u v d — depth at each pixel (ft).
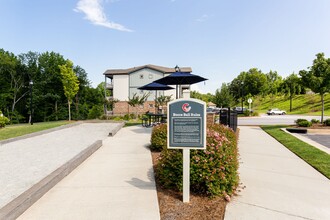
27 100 142.31
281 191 13.74
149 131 41.34
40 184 12.96
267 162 20.62
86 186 13.94
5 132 40.40
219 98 135.23
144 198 12.19
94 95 171.01
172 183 13.30
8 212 9.77
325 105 137.59
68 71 103.65
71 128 48.85
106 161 19.79
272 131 43.11
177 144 11.66
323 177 16.58
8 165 19.17
